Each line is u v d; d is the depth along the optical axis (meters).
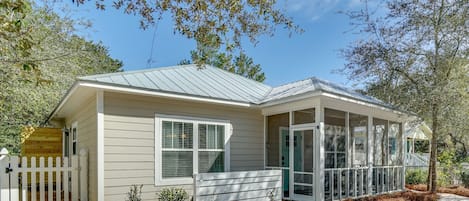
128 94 7.93
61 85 12.49
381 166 10.90
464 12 9.88
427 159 16.94
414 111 11.16
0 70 9.27
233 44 5.70
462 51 10.45
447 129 10.89
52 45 12.12
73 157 7.93
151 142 8.18
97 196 7.27
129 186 7.70
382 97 11.75
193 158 8.88
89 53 14.62
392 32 11.02
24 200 7.16
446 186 12.83
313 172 8.63
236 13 5.41
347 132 9.76
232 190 7.30
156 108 8.38
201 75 11.15
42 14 11.32
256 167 10.25
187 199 8.40
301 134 9.20
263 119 10.63
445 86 10.11
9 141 13.91
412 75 11.11
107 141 7.51
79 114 10.07
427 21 10.38
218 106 9.59
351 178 9.80
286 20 5.83
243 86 11.54
